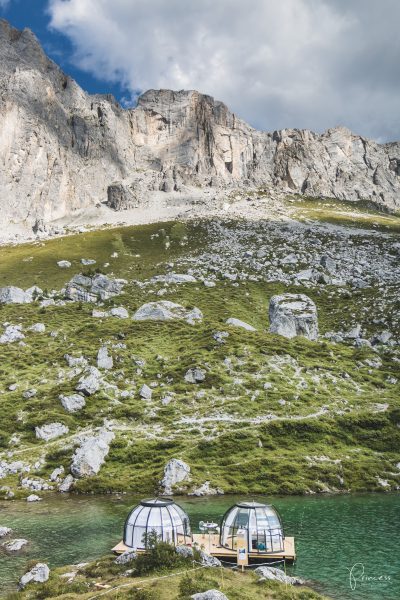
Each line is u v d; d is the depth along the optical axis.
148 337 114.69
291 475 67.69
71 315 130.50
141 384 94.06
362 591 33.53
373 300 143.25
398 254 190.38
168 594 28.12
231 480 66.56
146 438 77.62
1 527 46.66
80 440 76.56
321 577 35.91
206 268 174.62
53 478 68.25
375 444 78.19
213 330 114.69
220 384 92.38
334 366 101.62
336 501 59.25
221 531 41.16
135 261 190.38
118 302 142.25
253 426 79.88
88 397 89.06
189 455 73.06
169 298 145.25
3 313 131.12
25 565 38.38
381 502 58.59
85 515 53.28
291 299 124.00
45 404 86.12
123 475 69.19
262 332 118.00
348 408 86.31
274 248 196.38
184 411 84.62
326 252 191.38
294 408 85.25
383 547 41.97
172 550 34.31
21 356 105.38
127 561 34.97
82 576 33.59
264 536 39.19
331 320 134.38
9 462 72.31
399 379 98.44
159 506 40.47
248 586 30.81
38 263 184.75
